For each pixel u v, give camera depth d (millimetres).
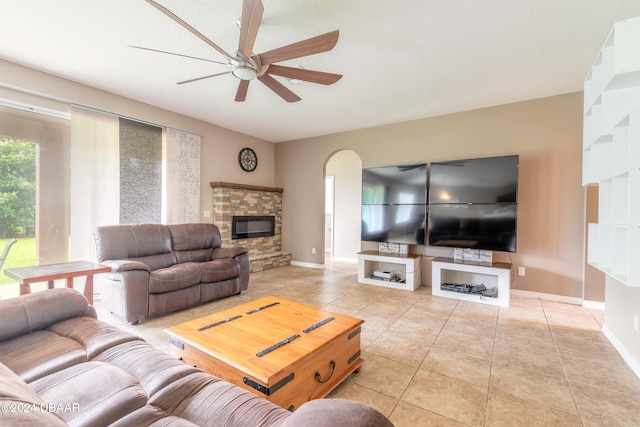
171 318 3031
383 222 4586
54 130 3275
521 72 3014
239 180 5414
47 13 2162
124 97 3740
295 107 4082
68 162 3375
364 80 3201
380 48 2580
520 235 3803
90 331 1500
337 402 770
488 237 3732
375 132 4957
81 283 3418
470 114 4117
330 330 1864
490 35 2383
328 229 7883
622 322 2299
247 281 3969
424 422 1554
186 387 1097
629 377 1984
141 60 2854
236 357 1527
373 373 2021
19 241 3055
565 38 2414
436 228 4102
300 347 1636
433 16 2158
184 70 3053
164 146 4207
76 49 2666
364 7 2064
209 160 4863
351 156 6676
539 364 2148
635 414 1626
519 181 3801
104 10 2133
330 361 1769
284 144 6129
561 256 3588
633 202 1610
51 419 549
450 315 3139
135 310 2816
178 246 3811
